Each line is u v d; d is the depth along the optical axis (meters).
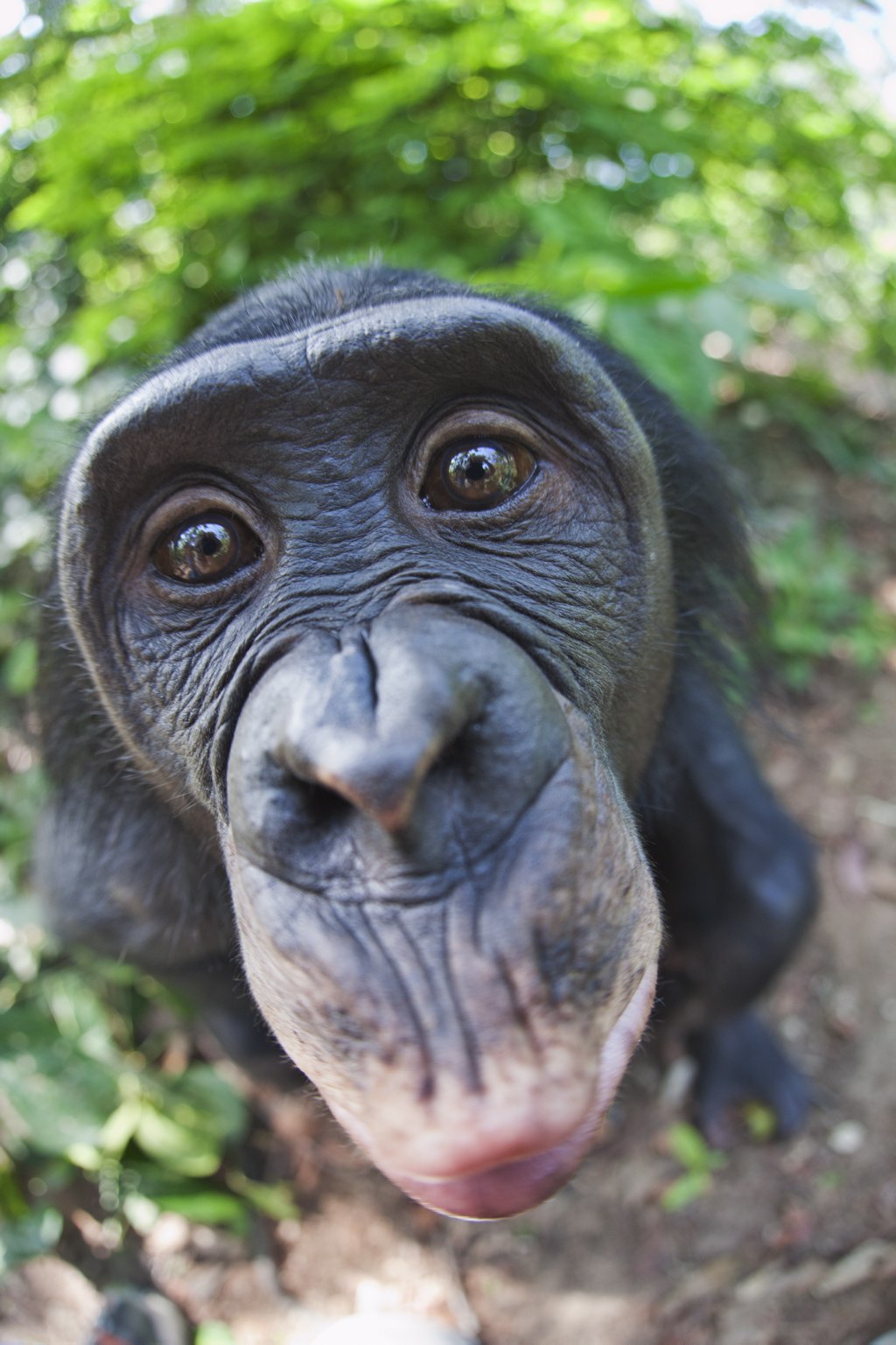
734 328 0.50
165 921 0.30
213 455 0.20
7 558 0.50
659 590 0.24
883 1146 0.38
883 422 0.75
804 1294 0.34
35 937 0.42
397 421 0.20
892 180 0.73
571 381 0.20
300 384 0.19
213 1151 0.39
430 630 0.17
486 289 0.26
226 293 0.54
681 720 0.31
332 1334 0.34
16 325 0.61
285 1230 0.38
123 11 0.57
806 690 0.54
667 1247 0.36
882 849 0.48
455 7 0.56
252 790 0.17
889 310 0.79
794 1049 0.41
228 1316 0.36
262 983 0.17
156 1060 0.43
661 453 0.27
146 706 0.22
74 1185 0.39
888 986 0.43
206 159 0.55
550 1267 0.36
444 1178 0.15
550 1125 0.15
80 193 0.55
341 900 0.16
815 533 0.60
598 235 0.53
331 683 0.16
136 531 0.21
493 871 0.15
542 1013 0.15
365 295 0.22
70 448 0.27
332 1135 0.40
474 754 0.16
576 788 0.16
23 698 0.47
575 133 0.60
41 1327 0.36
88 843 0.30
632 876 0.17
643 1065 0.41
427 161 0.58
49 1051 0.39
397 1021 0.15
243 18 0.53
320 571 0.19
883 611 0.59
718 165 0.67
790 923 0.37
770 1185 0.37
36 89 0.58
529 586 0.20
